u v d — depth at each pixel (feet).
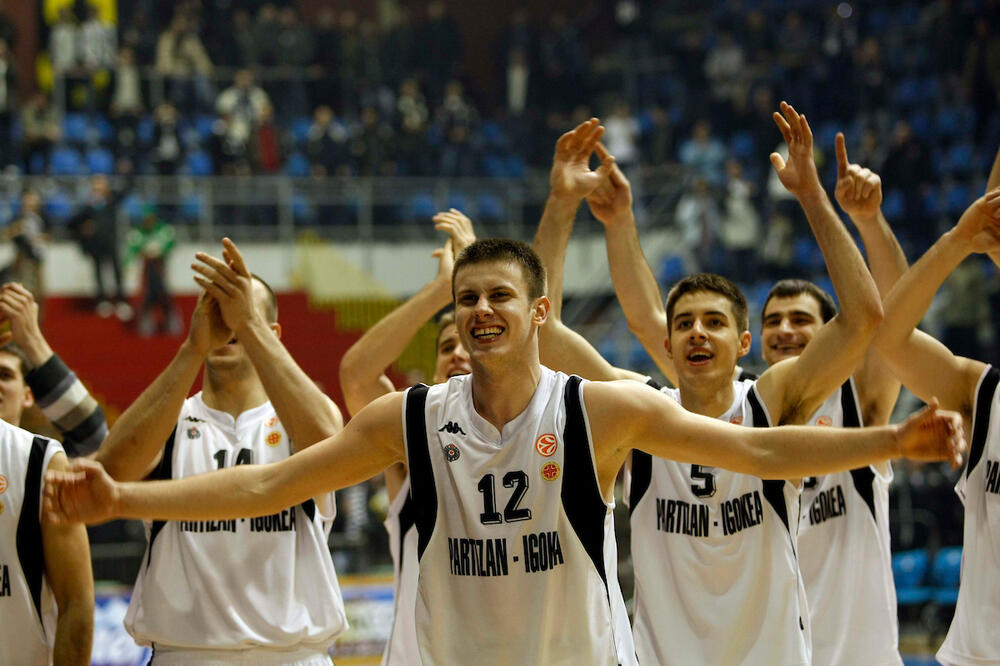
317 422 12.85
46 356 15.21
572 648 10.84
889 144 62.90
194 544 13.83
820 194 13.19
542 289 11.25
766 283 55.88
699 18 77.51
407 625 15.78
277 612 13.73
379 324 16.66
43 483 13.01
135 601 14.01
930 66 69.56
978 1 67.56
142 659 33.71
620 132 64.08
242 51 67.82
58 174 60.23
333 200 59.72
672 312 14.78
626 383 11.14
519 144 67.21
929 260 14.12
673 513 14.34
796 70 67.56
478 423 11.15
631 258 16.84
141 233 54.95
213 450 14.42
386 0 79.92
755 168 60.90
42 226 55.16
